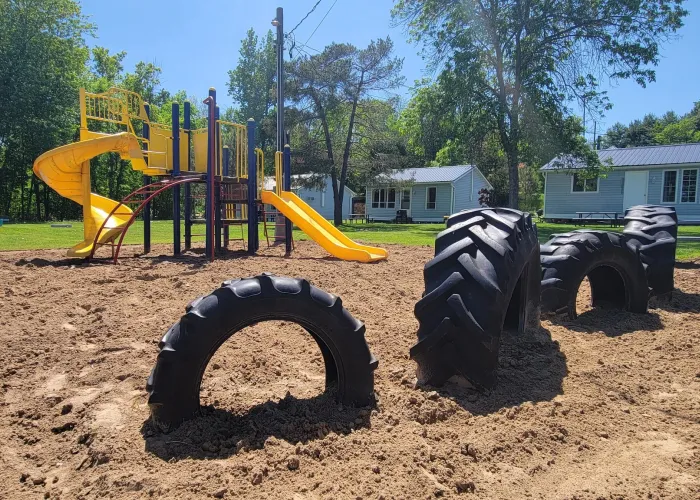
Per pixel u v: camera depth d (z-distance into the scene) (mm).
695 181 24875
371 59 26297
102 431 2727
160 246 11695
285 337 4383
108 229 9609
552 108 20469
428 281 3367
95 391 3318
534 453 2506
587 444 2607
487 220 3760
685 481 2254
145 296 5645
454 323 3143
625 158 27203
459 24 21094
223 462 2375
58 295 5598
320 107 26906
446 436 2658
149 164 10031
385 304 5680
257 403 3107
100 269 7348
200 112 54938
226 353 3938
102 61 44719
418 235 16891
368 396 3008
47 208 38219
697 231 17312
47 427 2895
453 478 2246
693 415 2973
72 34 33781
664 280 5922
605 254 5121
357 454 2449
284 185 12219
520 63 20719
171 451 2492
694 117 67000
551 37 20562
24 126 30859
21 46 31016
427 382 3277
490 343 3145
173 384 2686
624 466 2398
